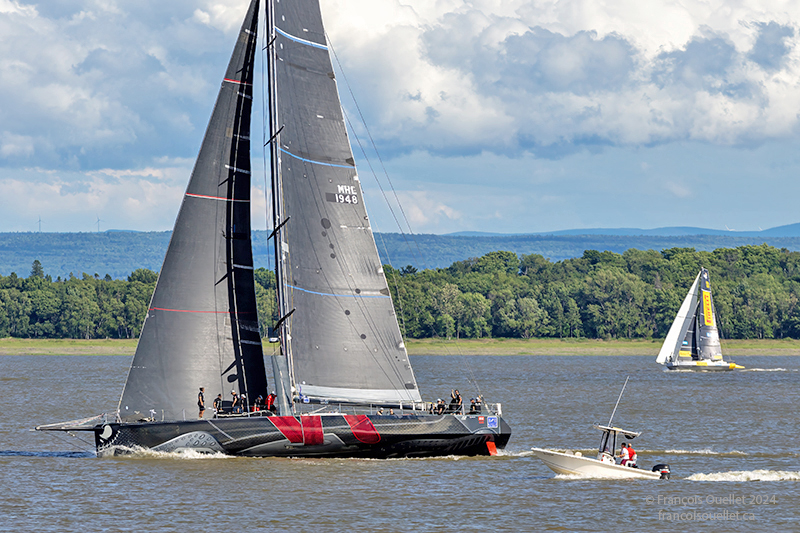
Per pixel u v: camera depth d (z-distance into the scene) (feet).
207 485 420.77
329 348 485.15
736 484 450.71
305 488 418.72
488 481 444.14
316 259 486.79
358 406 489.26
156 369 483.10
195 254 491.72
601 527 368.68
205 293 492.13
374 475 448.65
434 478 446.60
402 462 481.87
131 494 406.21
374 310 495.82
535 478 453.58
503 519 377.09
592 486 439.63
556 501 408.26
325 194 492.13
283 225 482.28
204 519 369.71
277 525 363.15
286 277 480.23
